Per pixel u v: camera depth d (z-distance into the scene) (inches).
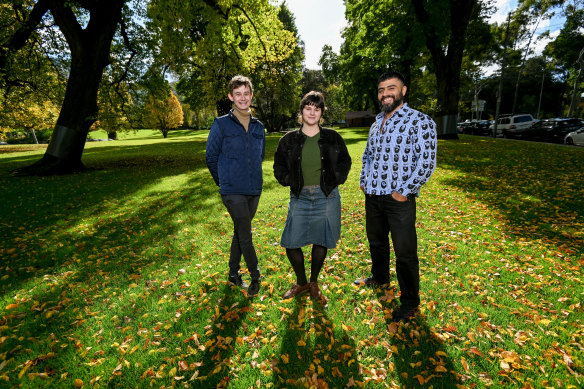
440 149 554.9
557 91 1803.6
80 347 82.1
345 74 1342.3
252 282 105.0
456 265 126.1
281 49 617.9
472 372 72.2
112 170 441.7
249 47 589.9
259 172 108.1
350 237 159.6
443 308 97.0
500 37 1109.7
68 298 105.4
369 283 112.3
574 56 1130.7
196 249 148.9
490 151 508.7
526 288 107.3
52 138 409.4
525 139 807.1
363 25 733.3
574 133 603.8
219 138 101.3
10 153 877.2
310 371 72.5
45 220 201.9
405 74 916.6
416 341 81.0
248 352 79.7
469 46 861.8
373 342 82.5
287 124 2262.6
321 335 85.4
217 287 112.4
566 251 135.7
